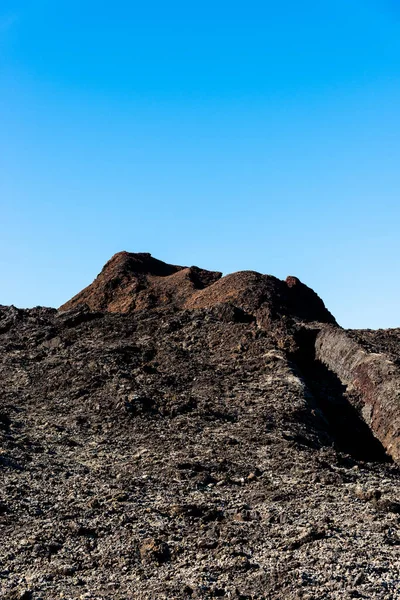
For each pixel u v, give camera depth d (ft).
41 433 88.17
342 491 63.57
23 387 110.63
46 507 61.16
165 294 196.24
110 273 217.15
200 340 127.54
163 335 130.41
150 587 44.24
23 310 153.69
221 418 92.02
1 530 56.08
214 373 110.83
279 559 46.32
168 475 70.28
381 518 54.13
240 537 51.57
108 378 107.76
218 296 173.88
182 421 90.17
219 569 45.85
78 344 127.13
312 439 86.43
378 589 40.19
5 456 75.41
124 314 145.38
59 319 144.87
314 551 46.96
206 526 54.95
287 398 99.19
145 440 84.58
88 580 46.60
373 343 130.93
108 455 79.46
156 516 57.93
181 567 47.09
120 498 62.64
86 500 62.64
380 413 101.04
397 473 79.05
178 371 111.34
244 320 140.26
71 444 83.66
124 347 120.47
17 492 64.34
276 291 170.40
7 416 95.20
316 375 120.37
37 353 125.08
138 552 50.03
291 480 67.87
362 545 47.62
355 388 111.65
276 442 81.87
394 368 107.76
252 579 43.52
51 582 46.52
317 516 55.26
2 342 133.69
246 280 176.76
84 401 100.48
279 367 112.06
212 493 64.69
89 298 208.33
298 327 132.98
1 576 47.93
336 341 124.06
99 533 54.60
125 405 95.04
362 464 78.74
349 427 101.40
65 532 54.85
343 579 41.88
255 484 67.31
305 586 41.45
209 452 78.59
